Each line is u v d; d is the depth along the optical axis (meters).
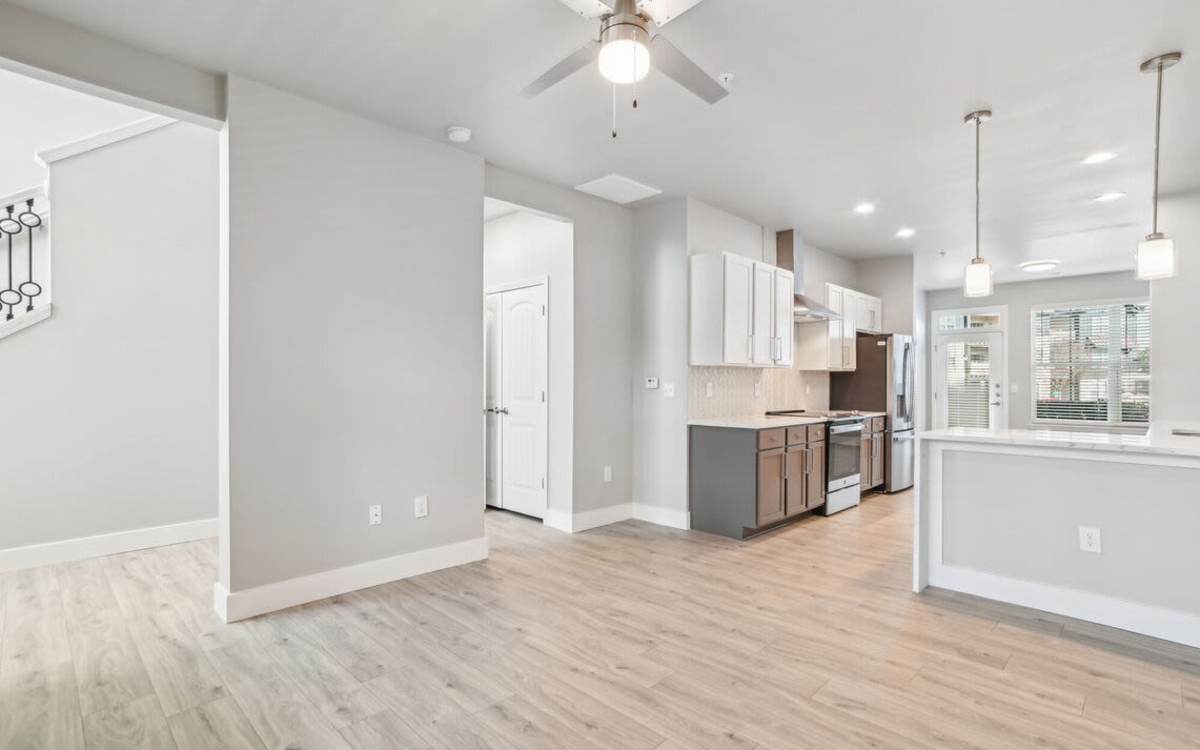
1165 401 4.17
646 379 4.89
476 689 2.21
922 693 2.20
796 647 2.57
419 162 3.47
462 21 2.37
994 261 6.93
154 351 4.10
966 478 3.22
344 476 3.17
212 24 2.41
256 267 2.86
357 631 2.70
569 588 3.28
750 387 5.40
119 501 3.94
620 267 4.87
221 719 2.01
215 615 2.86
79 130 4.52
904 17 2.31
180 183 4.24
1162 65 2.64
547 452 4.75
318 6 2.28
